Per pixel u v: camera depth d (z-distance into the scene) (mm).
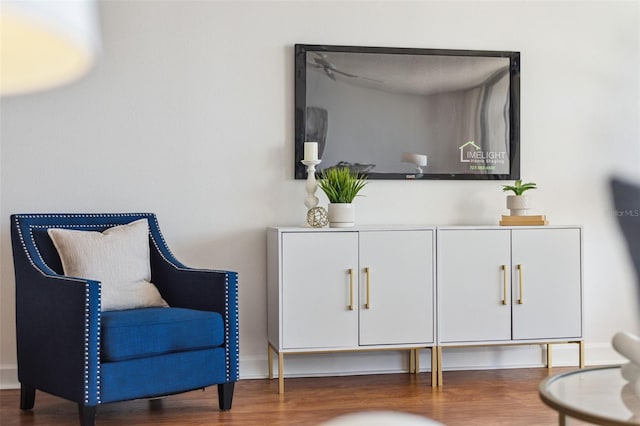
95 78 3814
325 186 3803
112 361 2869
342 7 4051
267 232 3959
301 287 3615
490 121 4172
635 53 4332
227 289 3217
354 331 3666
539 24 4242
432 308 3744
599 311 4312
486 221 4195
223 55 3951
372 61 4043
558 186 4270
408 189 4121
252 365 3965
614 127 4316
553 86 4258
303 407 3328
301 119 3975
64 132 3791
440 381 3744
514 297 3832
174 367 3023
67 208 3797
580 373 2139
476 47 4180
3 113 3736
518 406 3314
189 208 3928
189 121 3922
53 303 2945
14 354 3752
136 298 3273
